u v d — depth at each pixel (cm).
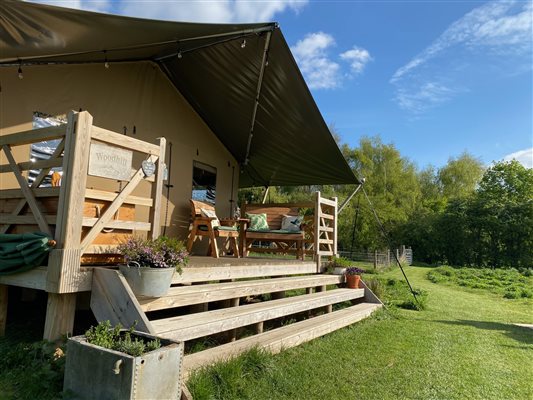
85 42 394
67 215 266
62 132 282
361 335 455
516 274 1738
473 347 443
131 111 566
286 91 510
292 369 312
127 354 184
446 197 3166
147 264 279
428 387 305
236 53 481
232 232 599
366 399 272
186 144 674
